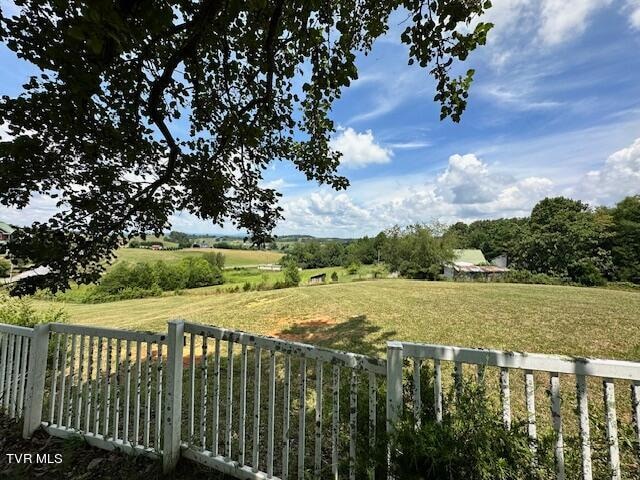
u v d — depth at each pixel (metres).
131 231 3.81
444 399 1.91
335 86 2.77
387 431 1.76
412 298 11.44
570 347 5.62
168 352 2.59
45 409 3.66
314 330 7.80
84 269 3.30
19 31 2.29
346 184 4.75
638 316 7.59
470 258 43.28
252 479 2.29
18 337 3.51
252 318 9.65
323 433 3.18
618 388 3.97
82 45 2.06
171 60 2.90
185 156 3.91
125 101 3.05
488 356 1.69
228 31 2.95
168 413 2.55
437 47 2.77
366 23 3.31
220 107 3.89
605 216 34.03
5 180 2.60
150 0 1.86
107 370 2.96
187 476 2.47
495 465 1.44
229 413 2.46
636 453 1.51
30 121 2.56
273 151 4.47
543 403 3.61
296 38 2.95
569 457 1.56
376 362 1.90
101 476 2.53
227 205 4.54
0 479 2.55
